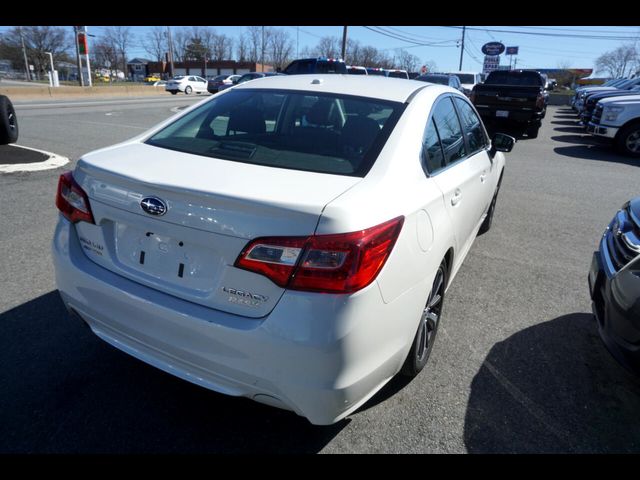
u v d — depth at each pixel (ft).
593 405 8.91
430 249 7.84
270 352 6.13
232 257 6.23
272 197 6.18
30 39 252.62
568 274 14.82
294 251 5.98
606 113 38.81
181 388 8.66
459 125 11.57
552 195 24.97
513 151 39.14
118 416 7.90
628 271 8.30
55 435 7.44
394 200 7.00
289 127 8.75
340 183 6.88
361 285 6.12
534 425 8.30
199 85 121.49
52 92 82.99
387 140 8.09
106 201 7.25
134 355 7.39
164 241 6.84
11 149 26.48
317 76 10.79
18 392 8.24
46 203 17.95
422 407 8.54
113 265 7.36
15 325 10.11
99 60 292.40
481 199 13.01
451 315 11.90
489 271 14.73
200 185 6.51
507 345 10.73
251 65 271.69
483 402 8.77
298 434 7.79
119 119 46.39
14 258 13.20
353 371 6.35
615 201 24.17
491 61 147.54
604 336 8.96
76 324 10.28
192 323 6.46
